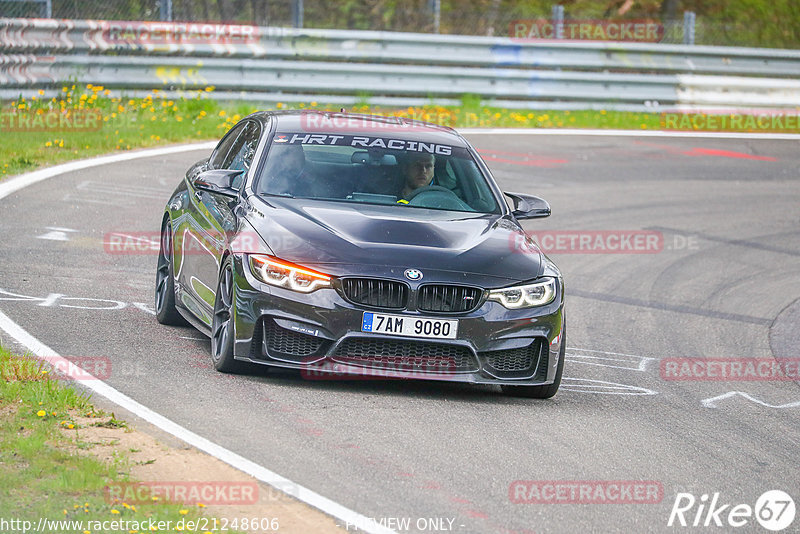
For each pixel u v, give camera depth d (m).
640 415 25.70
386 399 24.55
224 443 20.28
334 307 23.94
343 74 75.06
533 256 26.23
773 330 37.19
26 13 71.38
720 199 60.00
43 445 18.81
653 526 18.27
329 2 90.62
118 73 68.62
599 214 54.00
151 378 24.19
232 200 27.48
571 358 31.44
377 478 19.20
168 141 63.22
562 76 81.12
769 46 106.44
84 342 26.86
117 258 37.75
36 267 35.16
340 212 26.45
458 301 24.52
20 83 64.06
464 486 19.25
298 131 29.62
